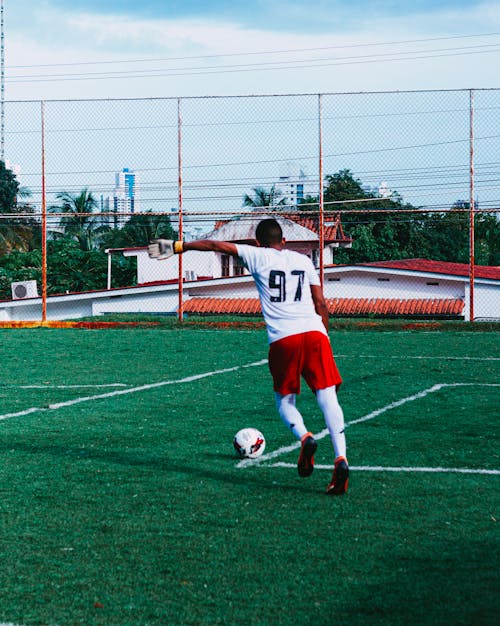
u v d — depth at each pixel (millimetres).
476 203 21391
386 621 3346
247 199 46719
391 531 4555
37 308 32750
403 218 50312
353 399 9602
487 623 3307
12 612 3496
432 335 17922
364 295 32062
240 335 18078
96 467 6230
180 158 20688
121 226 61969
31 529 4656
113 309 32062
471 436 7371
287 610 3479
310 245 35688
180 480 5801
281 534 4520
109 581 3840
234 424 8055
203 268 39281
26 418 8477
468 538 4414
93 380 11414
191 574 3920
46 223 20859
